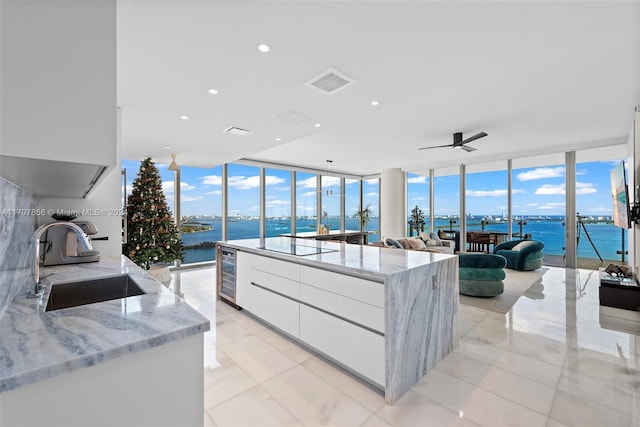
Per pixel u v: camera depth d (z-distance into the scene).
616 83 3.11
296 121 3.47
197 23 1.74
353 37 1.89
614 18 1.73
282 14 1.67
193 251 6.86
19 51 0.72
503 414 1.75
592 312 3.52
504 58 2.15
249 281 3.30
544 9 1.64
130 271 1.92
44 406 0.74
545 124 4.55
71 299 1.65
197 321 1.00
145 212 5.29
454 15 1.68
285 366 2.31
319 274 2.37
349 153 6.81
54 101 0.76
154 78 2.42
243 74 2.36
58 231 2.18
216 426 1.67
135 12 1.62
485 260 4.06
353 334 2.09
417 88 2.62
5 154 0.70
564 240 6.30
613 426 1.65
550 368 2.25
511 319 3.29
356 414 1.76
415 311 2.05
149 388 0.89
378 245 5.99
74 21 0.79
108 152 0.84
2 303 1.10
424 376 2.15
